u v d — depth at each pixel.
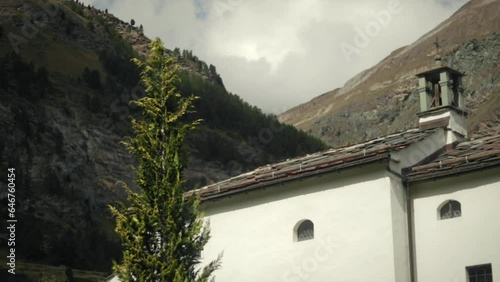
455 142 31.22
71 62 173.62
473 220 26.23
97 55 183.88
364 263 27.19
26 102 146.88
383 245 26.86
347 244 27.77
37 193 130.75
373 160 27.31
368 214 27.45
